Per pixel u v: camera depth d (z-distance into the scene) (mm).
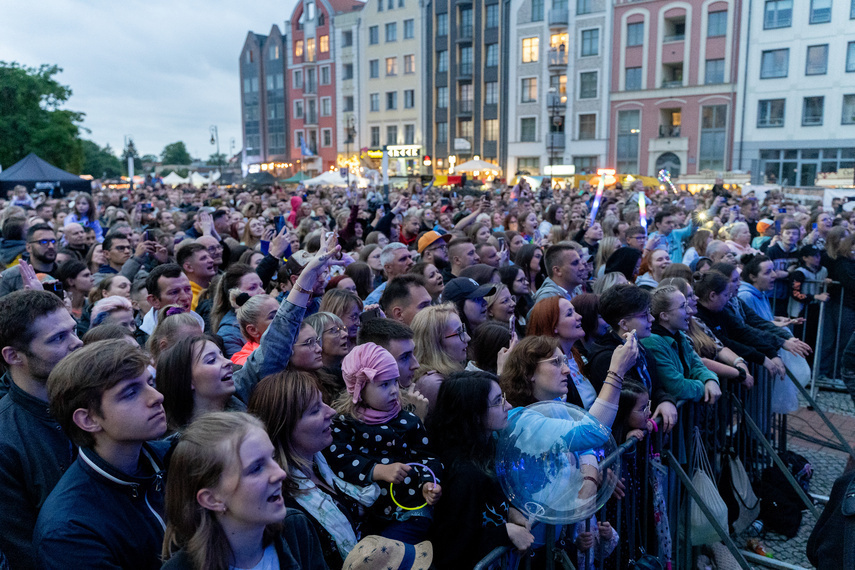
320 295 4625
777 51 35281
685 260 7863
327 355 3357
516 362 3131
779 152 35969
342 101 53250
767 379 4863
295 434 2240
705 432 4109
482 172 39312
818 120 34562
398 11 48844
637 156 39969
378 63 50594
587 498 2391
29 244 5809
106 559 1868
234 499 1650
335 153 54312
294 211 12086
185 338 2633
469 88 46500
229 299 4285
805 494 4270
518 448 2447
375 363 2525
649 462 3393
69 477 1993
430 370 3213
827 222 8961
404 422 2557
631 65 39344
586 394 3684
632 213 9461
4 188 17656
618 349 3049
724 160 37438
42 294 2518
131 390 1985
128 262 5984
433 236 6219
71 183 18562
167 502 1726
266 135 59906
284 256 5508
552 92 39875
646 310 3768
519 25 43125
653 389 3756
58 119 41500
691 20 37125
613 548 2971
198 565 1643
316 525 2205
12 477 2270
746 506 4145
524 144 44062
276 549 1827
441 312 3381
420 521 2346
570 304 3760
